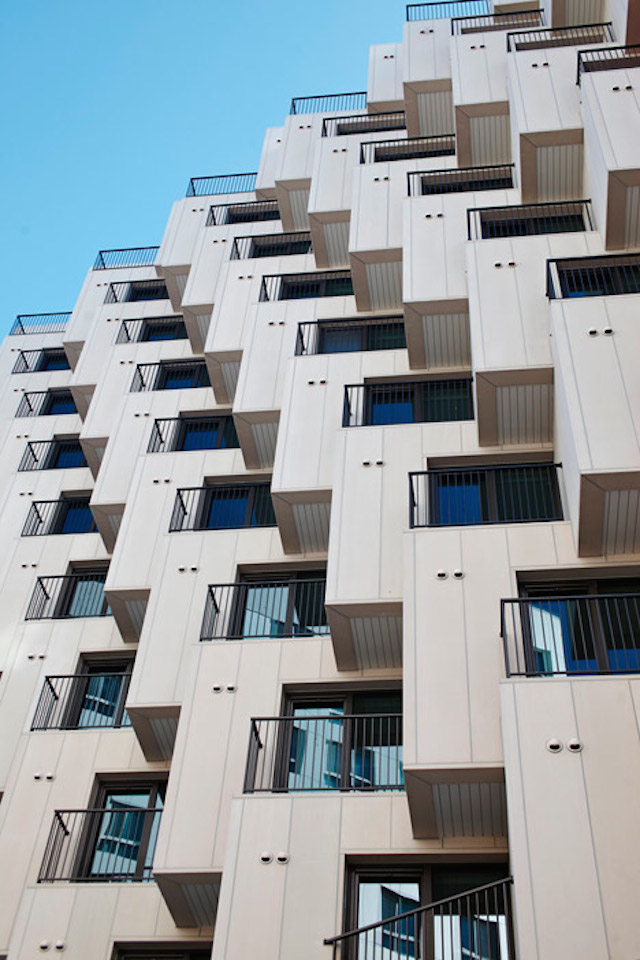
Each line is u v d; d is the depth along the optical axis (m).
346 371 18.50
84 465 25.27
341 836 11.66
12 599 20.39
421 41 27.39
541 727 9.60
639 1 18.94
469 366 18.31
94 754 16.12
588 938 8.18
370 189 22.36
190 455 20.12
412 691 11.27
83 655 18.53
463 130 22.33
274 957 10.66
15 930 13.12
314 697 14.35
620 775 9.15
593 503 11.91
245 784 12.23
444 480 15.15
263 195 29.23
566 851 8.72
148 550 18.16
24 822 15.30
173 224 29.17
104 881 14.25
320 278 23.14
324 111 31.08
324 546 16.81
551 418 15.13
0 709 17.78
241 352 21.08
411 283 18.06
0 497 24.20
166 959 12.99
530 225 18.72
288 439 17.05
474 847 11.44
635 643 11.69
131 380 24.06
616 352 13.09
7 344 31.58
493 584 12.27
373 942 10.49
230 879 11.31
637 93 16.78
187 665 15.40
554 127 18.22
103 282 30.08
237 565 16.91
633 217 15.70
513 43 22.95
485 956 10.62
